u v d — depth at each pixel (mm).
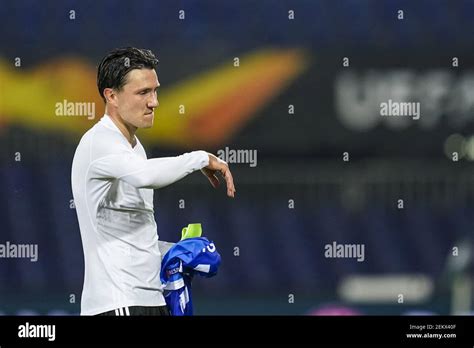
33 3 38094
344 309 33656
